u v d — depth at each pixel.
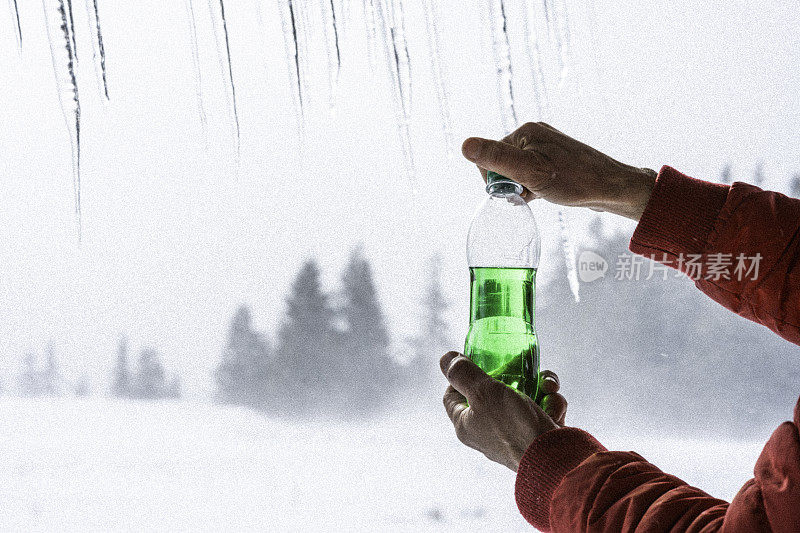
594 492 0.39
